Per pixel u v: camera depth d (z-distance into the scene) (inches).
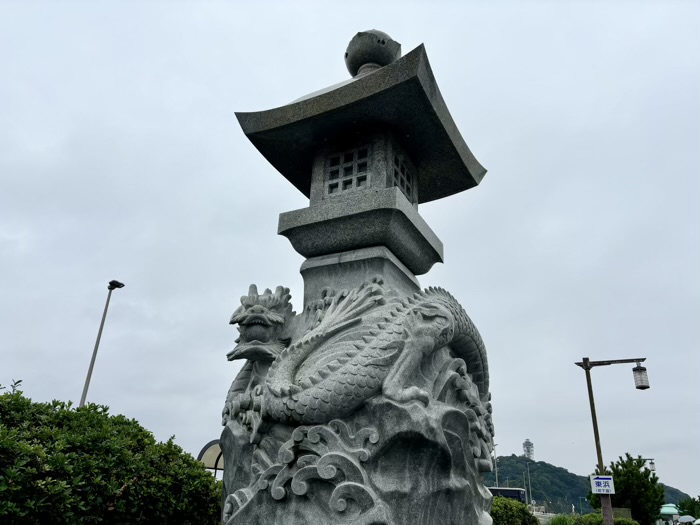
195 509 170.2
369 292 149.0
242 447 136.4
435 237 186.1
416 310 136.6
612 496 792.9
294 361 136.3
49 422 148.7
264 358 149.2
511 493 1005.8
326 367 128.0
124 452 151.5
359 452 116.1
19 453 118.1
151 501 154.4
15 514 111.4
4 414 141.5
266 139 181.6
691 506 1288.1
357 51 197.8
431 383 135.6
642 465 815.1
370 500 110.6
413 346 129.4
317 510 116.1
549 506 2356.1
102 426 157.8
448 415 122.4
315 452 120.3
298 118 171.3
